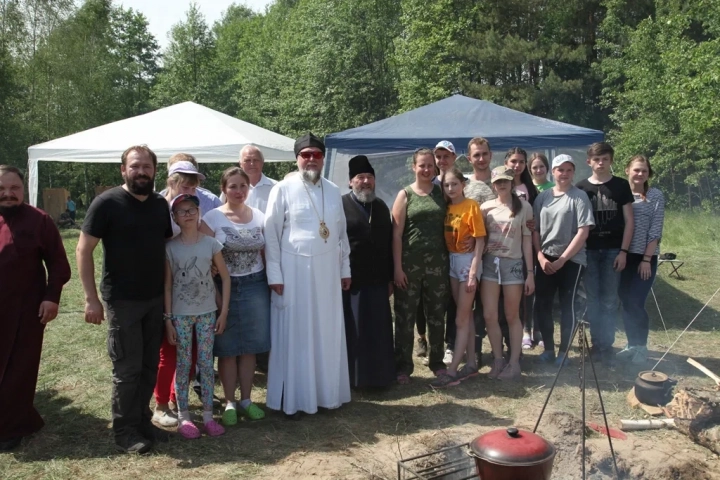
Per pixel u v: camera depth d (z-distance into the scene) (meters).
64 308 7.85
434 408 4.45
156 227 3.70
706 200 18.16
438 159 5.23
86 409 4.43
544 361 5.44
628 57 22.25
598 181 5.32
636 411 4.35
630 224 5.23
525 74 26.48
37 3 28.89
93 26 31.47
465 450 3.52
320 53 30.42
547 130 7.89
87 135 8.70
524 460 2.40
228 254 4.14
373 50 31.31
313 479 3.36
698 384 4.80
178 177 4.07
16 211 3.86
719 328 6.77
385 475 3.37
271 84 35.66
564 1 25.33
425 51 26.50
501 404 4.50
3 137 25.16
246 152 5.40
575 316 5.24
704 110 15.46
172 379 4.25
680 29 17.89
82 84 29.58
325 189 4.39
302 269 4.22
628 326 5.54
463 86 25.20
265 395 4.77
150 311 3.73
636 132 20.00
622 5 23.73
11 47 27.89
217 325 4.04
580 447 3.46
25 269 3.81
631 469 3.36
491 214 4.93
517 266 4.92
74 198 32.81
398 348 4.97
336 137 7.97
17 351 3.82
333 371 4.33
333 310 4.33
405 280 4.86
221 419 4.27
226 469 3.51
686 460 3.43
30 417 3.93
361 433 4.04
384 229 4.72
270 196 4.30
